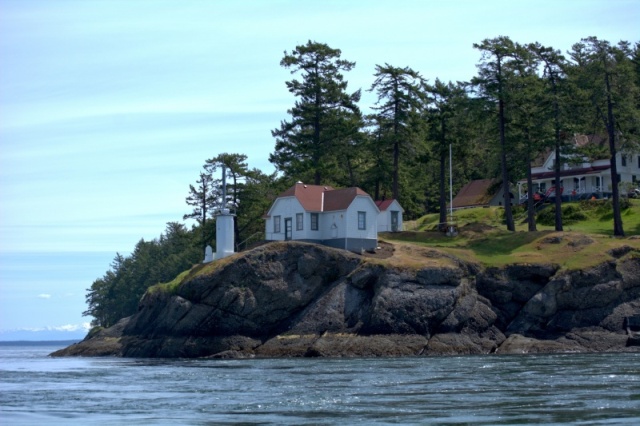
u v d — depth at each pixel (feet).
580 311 547.08
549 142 655.76
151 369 427.74
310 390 300.81
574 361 418.72
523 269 562.66
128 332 618.85
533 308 545.03
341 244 612.70
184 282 567.59
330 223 621.72
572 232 628.28
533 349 522.47
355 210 616.80
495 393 281.74
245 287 547.49
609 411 237.66
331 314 538.06
